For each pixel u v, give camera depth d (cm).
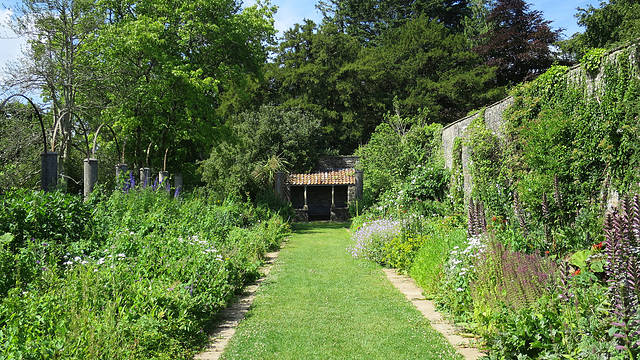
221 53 2136
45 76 1683
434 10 3797
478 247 606
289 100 3256
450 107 3241
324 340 483
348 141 3528
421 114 2420
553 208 725
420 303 641
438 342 467
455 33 3672
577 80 735
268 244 1254
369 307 621
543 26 3044
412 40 3331
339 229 1994
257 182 2181
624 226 376
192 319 494
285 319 567
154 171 2073
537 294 438
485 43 3306
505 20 3278
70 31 1742
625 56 635
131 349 377
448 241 745
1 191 771
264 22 2178
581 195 700
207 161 2188
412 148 1706
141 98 1891
